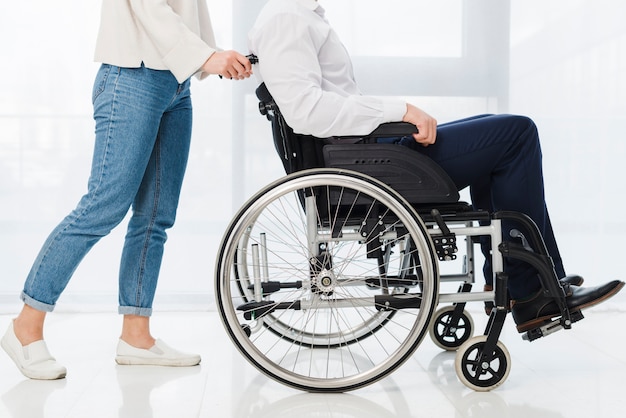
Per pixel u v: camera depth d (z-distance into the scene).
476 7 3.10
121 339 2.19
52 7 3.03
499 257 1.84
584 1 3.11
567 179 3.15
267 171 3.09
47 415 1.71
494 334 1.85
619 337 2.51
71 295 3.04
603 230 3.16
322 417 1.70
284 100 1.81
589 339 2.48
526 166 1.90
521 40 3.11
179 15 1.97
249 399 1.84
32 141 3.05
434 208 1.89
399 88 3.11
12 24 3.02
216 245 3.09
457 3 3.10
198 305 3.08
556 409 1.74
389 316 2.30
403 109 1.83
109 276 3.06
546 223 1.98
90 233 2.00
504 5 3.10
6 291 3.05
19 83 3.03
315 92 1.81
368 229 1.85
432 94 3.11
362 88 3.10
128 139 1.97
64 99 3.05
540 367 2.13
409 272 2.19
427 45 3.10
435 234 1.85
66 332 2.67
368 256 1.90
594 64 3.12
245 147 3.08
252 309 1.87
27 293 2.01
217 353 2.35
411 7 3.09
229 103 3.07
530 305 1.89
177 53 1.90
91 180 2.01
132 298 2.16
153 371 2.12
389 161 1.83
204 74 2.07
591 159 3.14
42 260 2.01
